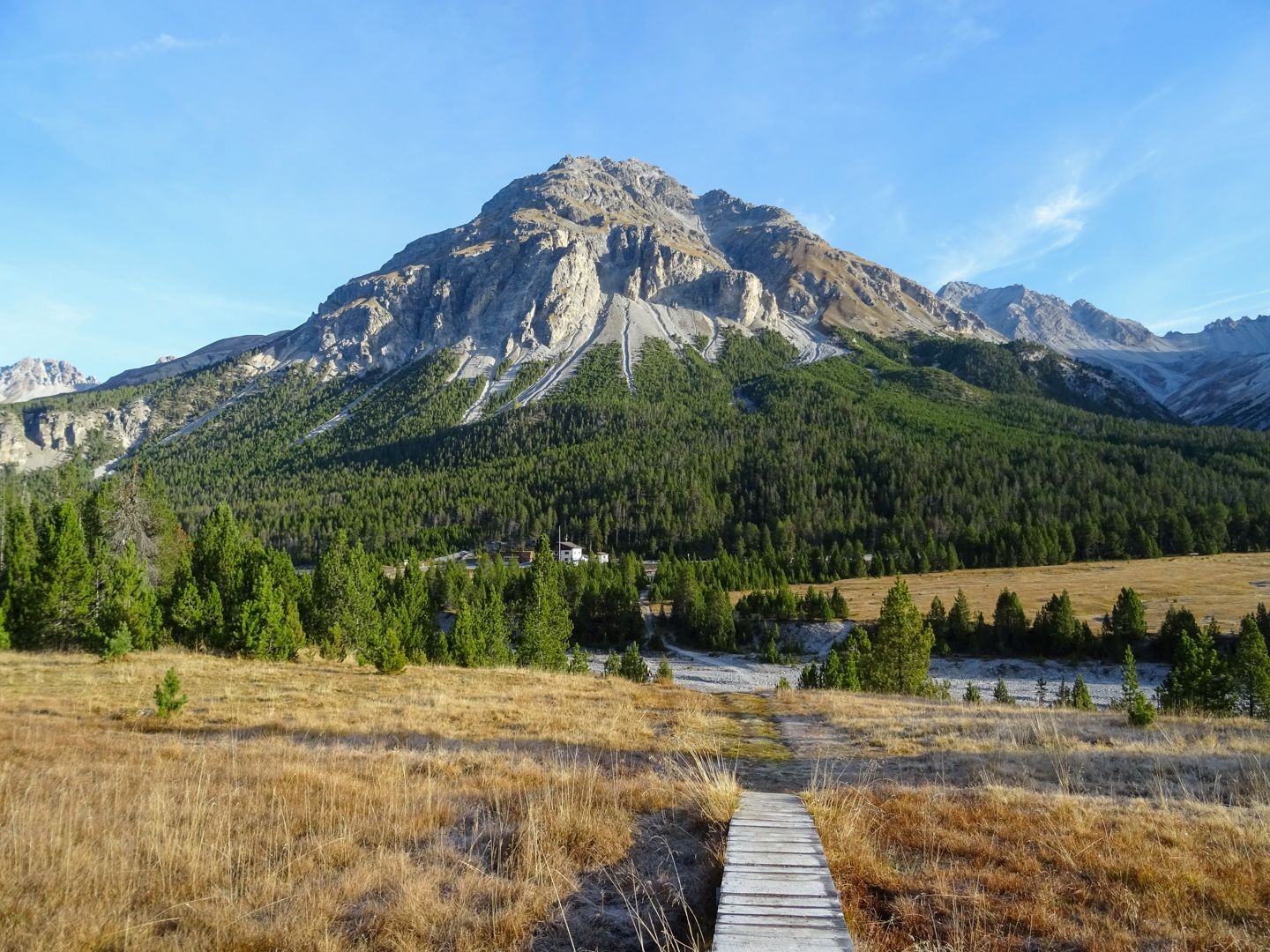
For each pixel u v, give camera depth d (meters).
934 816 9.98
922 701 29.77
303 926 7.11
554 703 23.78
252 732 17.72
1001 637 73.38
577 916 7.44
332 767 13.20
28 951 6.51
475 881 8.15
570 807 10.05
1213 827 9.53
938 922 6.95
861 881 7.79
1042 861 8.45
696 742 17.36
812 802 10.34
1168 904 7.28
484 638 47.16
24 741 14.65
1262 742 16.61
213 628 33.16
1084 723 20.88
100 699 20.75
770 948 6.04
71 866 8.07
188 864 8.32
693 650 86.31
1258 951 6.38
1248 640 34.41
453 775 12.87
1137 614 67.06
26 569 33.16
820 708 25.30
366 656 34.78
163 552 53.25
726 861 7.97
